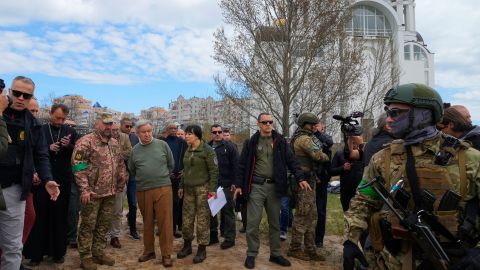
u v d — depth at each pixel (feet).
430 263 6.44
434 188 6.52
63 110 16.58
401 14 171.12
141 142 16.78
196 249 19.30
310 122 17.70
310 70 65.05
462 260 5.94
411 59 168.04
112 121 15.99
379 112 89.97
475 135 11.39
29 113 12.42
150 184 16.47
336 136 71.72
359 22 141.69
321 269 16.57
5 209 10.61
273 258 17.07
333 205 35.32
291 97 67.67
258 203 16.46
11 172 11.29
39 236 15.67
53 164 15.84
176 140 22.18
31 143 11.94
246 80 65.62
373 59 92.27
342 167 16.48
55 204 15.92
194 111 268.82
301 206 17.52
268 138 16.80
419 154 6.86
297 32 63.41
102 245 16.47
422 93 6.91
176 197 22.07
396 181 6.97
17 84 11.77
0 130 10.52
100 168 15.71
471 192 6.49
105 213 16.34
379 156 7.47
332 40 64.03
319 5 62.28
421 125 6.93
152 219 16.94
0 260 11.85
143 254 17.22
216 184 17.52
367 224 7.41
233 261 17.40
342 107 69.82
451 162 6.61
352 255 7.00
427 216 6.39
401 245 6.82
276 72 64.59
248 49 65.51
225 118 70.85
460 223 6.45
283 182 16.42
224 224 21.72
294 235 17.89
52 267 15.79
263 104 68.85
